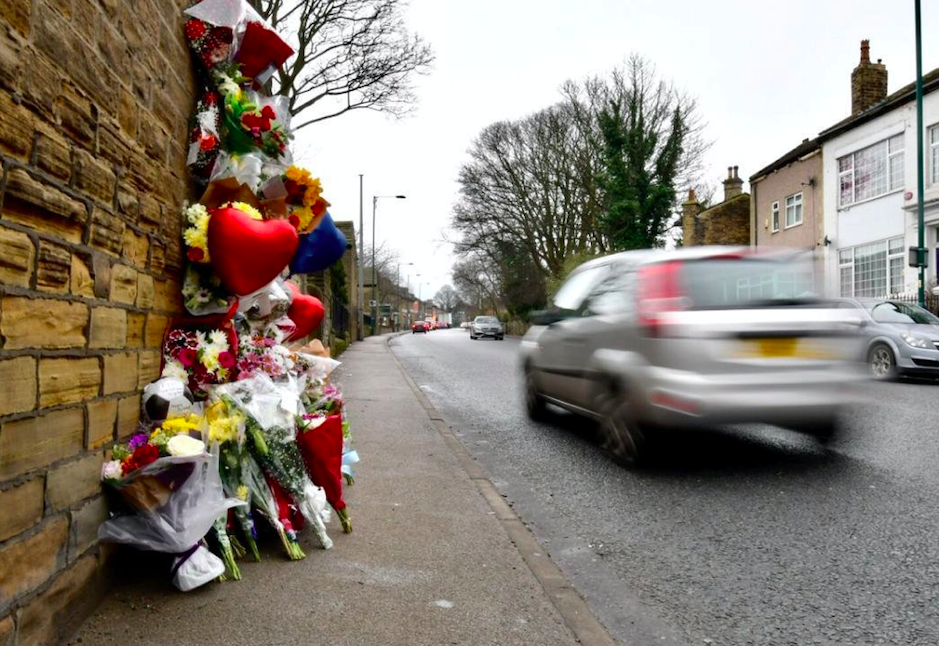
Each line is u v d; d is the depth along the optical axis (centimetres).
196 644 262
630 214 3341
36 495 230
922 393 981
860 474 535
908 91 2053
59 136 240
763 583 345
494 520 434
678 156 3394
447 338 4356
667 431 529
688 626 301
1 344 206
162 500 293
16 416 215
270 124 416
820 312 527
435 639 274
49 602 241
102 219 278
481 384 1295
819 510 454
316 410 456
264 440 362
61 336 245
